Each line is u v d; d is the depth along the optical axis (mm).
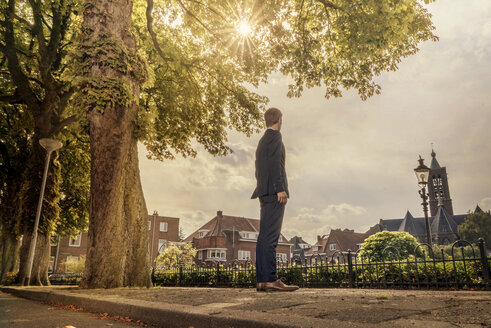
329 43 11953
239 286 9031
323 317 1983
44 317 3117
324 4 10539
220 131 15430
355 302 2621
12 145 17750
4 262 15109
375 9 8320
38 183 14359
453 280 6051
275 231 3922
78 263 41250
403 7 7992
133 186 6922
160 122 14758
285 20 11781
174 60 13406
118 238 6352
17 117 17641
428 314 1979
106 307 3311
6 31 14453
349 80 11930
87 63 6453
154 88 14477
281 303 2670
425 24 9383
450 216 88062
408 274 6555
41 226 14094
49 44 14672
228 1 10789
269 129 4125
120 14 7109
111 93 6266
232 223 56750
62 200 19312
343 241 69438
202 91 15172
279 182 3838
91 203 6402
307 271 8023
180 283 11281
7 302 4879
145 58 7234
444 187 100938
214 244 52531
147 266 6793
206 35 13656
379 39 8859
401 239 13273
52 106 14797
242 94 14680
